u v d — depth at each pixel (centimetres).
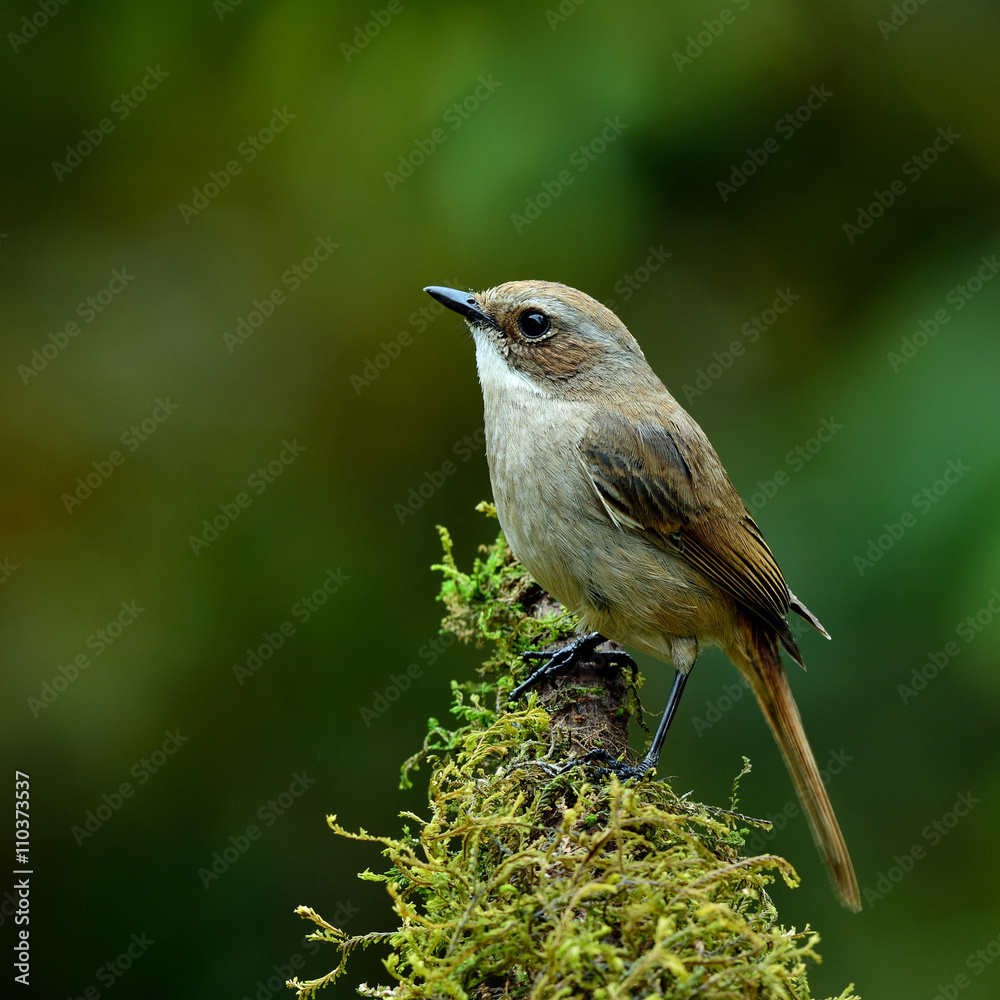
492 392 831
